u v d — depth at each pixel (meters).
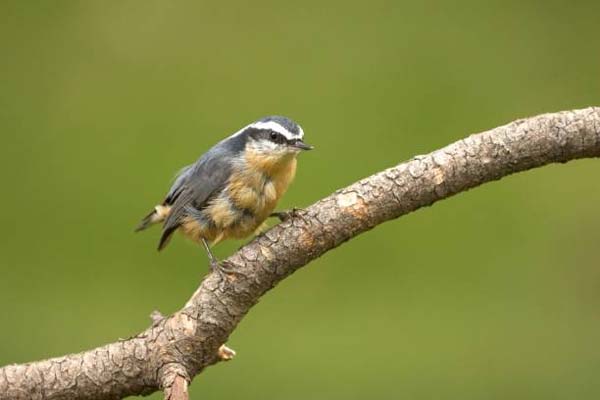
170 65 15.92
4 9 16.84
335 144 14.32
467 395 11.44
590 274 13.02
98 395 6.41
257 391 11.62
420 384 11.55
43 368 6.36
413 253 13.47
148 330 6.46
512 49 15.83
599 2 16.41
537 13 16.27
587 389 11.62
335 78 15.41
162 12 16.83
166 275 13.23
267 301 13.04
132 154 14.60
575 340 12.09
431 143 14.28
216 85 15.47
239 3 16.80
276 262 6.51
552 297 12.67
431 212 13.98
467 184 6.59
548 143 6.55
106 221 13.85
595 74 15.44
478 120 14.62
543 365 11.81
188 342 6.41
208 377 11.79
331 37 16.17
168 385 6.29
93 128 15.09
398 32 16.14
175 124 14.96
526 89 15.12
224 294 6.47
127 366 6.38
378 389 11.53
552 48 15.71
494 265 13.23
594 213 13.67
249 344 12.32
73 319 12.53
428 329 12.34
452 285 12.99
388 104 14.94
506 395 11.51
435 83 15.22
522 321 12.41
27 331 12.41
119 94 15.54
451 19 16.44
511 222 13.77
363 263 13.45
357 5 16.75
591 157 6.67
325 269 13.42
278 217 8.80
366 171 13.97
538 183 14.37
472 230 13.70
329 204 6.56
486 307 12.70
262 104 15.05
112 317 12.53
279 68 15.59
